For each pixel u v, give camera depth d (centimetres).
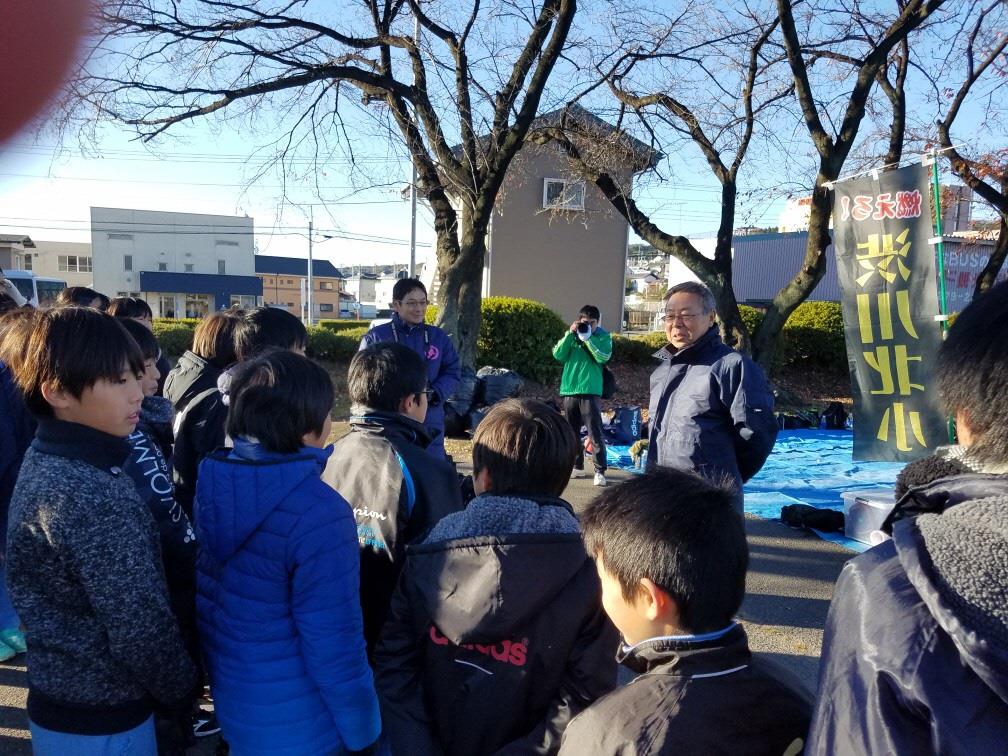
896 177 491
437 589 145
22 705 273
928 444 482
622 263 2009
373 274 8944
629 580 111
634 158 1095
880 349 506
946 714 69
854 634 80
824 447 879
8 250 3406
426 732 156
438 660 150
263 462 157
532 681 143
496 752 148
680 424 334
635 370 1316
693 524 108
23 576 137
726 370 323
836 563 449
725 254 1080
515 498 157
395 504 191
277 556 152
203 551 163
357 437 207
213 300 4900
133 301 402
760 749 103
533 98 851
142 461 188
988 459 82
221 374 263
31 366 136
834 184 532
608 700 108
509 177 1230
